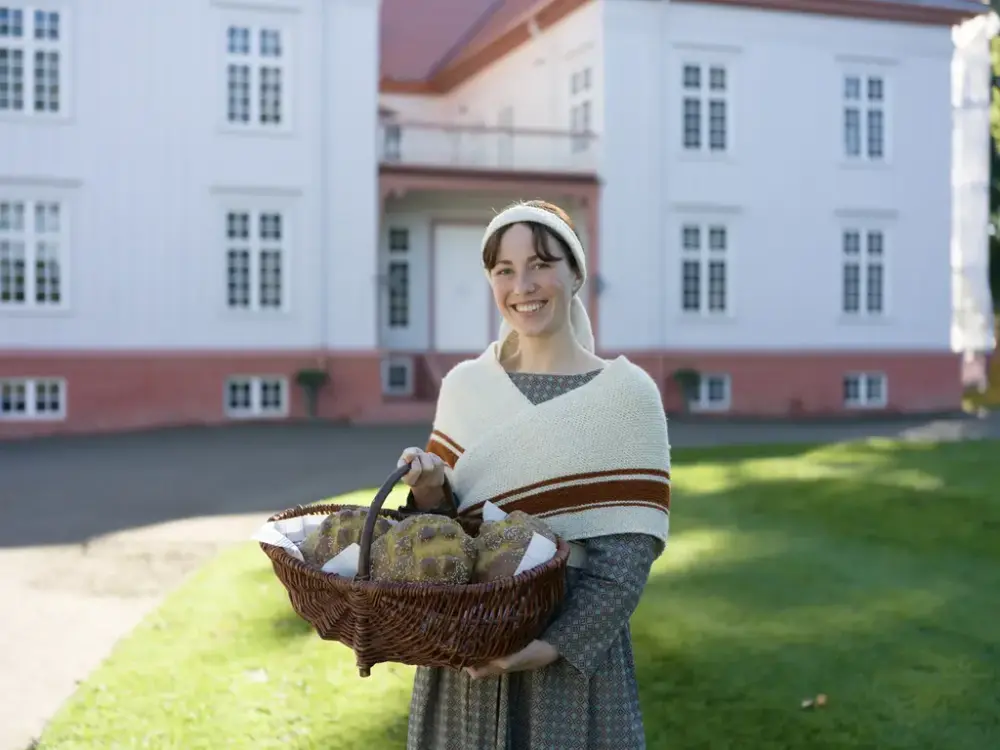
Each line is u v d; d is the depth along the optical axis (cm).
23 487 1070
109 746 396
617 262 1891
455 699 221
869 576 639
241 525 864
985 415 2003
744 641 510
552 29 2036
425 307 2034
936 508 845
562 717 212
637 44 1886
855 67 2023
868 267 2052
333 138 1761
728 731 406
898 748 391
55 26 1650
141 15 1678
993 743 395
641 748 221
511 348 245
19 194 1636
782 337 1986
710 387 1944
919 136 2067
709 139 1950
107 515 912
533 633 198
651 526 213
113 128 1670
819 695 439
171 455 1323
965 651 494
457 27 2658
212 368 1702
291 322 1748
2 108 1634
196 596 609
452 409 238
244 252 1736
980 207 2416
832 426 1762
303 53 1745
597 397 218
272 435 1558
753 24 1955
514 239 226
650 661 482
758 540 738
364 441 1474
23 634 550
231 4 1709
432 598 182
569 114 1989
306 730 414
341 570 199
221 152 1716
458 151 1967
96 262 1666
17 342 1633
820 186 2006
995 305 2753
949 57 2081
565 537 213
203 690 456
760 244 1972
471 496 224
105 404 1653
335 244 1766
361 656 189
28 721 425
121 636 546
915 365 2058
